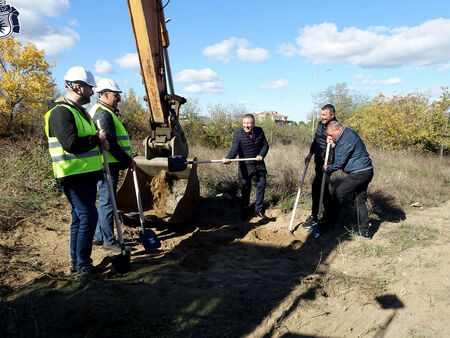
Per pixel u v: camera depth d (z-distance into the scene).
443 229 4.50
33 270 3.00
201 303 2.68
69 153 2.77
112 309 2.41
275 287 3.08
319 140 4.61
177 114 4.75
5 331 2.11
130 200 4.57
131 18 3.87
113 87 3.57
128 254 3.09
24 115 13.47
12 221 4.13
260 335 2.40
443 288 2.94
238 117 16.67
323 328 2.52
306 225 4.71
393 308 2.75
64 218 4.53
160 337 2.22
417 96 12.89
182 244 3.95
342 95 24.62
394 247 3.93
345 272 3.40
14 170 5.41
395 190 6.26
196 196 4.80
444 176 7.96
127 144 3.78
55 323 2.23
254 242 4.17
